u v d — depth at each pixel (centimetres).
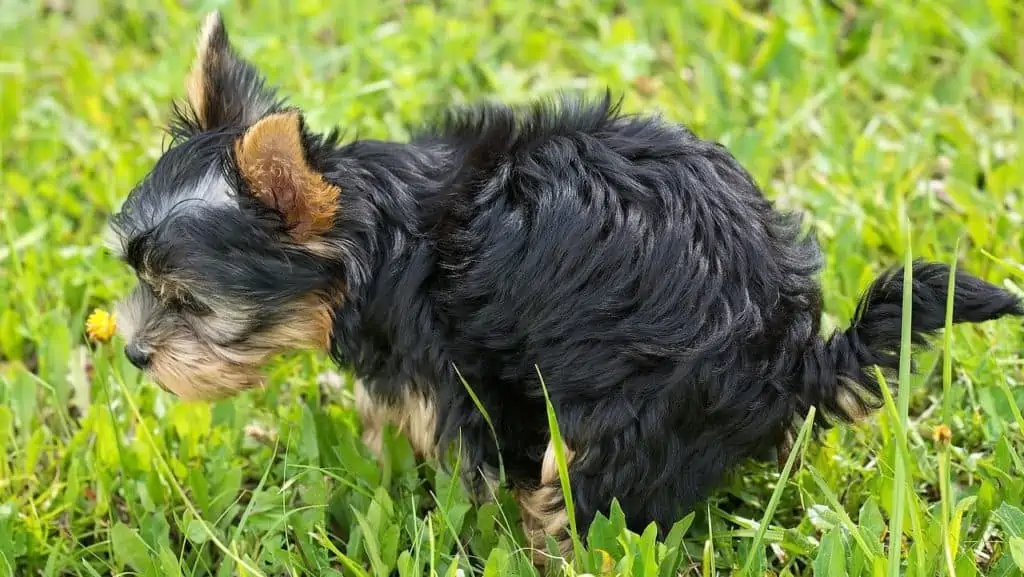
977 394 92
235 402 94
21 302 102
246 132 81
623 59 117
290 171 81
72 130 114
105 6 132
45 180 111
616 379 81
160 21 127
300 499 89
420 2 129
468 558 86
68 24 130
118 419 94
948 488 80
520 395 84
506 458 86
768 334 81
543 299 82
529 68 121
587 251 81
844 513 81
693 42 122
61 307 100
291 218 83
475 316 83
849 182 106
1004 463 86
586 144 85
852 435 90
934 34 120
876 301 81
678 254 81
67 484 90
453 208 84
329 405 96
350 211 84
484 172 85
